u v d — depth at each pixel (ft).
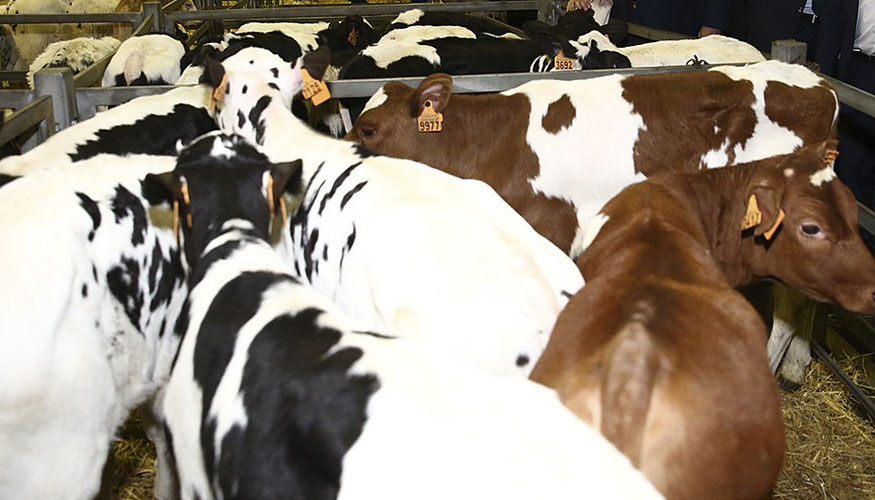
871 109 15.92
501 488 5.87
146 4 29.14
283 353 7.87
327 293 11.62
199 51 23.81
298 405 7.25
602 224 12.39
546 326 9.47
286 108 15.29
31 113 15.15
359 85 17.04
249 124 15.07
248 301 8.87
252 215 10.65
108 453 10.77
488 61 26.17
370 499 6.33
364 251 10.64
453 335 9.23
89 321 10.43
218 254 9.88
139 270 11.59
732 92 16.52
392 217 10.66
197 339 8.94
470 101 16.71
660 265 10.21
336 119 24.36
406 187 11.36
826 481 15.38
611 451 6.12
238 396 7.90
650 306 8.93
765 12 23.71
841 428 16.66
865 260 13.16
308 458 7.02
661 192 13.12
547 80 17.11
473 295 9.40
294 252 12.46
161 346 12.21
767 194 13.10
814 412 17.03
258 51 15.83
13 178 12.76
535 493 5.79
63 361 9.85
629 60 22.04
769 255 13.89
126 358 11.48
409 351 7.41
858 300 13.23
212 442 8.04
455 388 6.79
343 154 13.02
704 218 13.80
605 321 8.89
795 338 17.29
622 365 8.29
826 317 19.01
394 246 10.25
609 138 16.47
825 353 18.37
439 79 15.90
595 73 17.72
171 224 12.09
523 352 9.21
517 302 9.41
